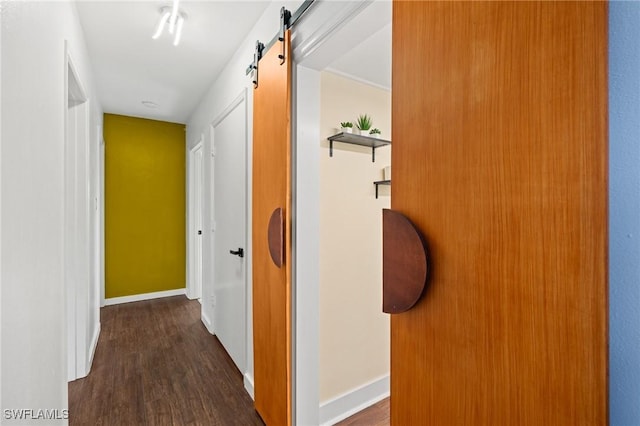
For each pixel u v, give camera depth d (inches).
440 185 30.4
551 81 22.2
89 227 97.0
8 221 29.9
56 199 50.1
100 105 134.7
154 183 165.0
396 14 35.6
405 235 33.3
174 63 100.1
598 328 20.0
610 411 19.9
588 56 20.3
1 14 28.4
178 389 81.8
